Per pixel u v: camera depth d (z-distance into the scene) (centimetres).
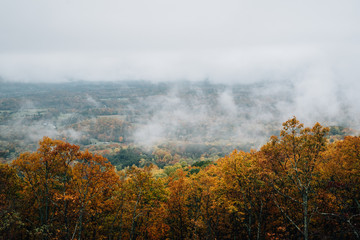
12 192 2900
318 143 2247
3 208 2317
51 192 2759
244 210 2925
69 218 2692
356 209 2428
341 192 2366
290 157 2475
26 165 2777
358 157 2452
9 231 2364
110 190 2988
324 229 2509
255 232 2936
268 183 2533
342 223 2339
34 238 2620
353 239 2333
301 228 2584
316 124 2294
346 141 2641
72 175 2912
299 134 2459
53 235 2617
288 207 2588
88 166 2811
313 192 2467
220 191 2988
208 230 2964
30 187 2842
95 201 2884
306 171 2398
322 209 2383
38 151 2733
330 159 2608
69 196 2453
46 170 2738
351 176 2362
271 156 2541
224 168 2977
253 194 2741
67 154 2761
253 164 2758
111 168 2884
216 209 2936
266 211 2777
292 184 2577
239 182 2783
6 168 2836
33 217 2877
